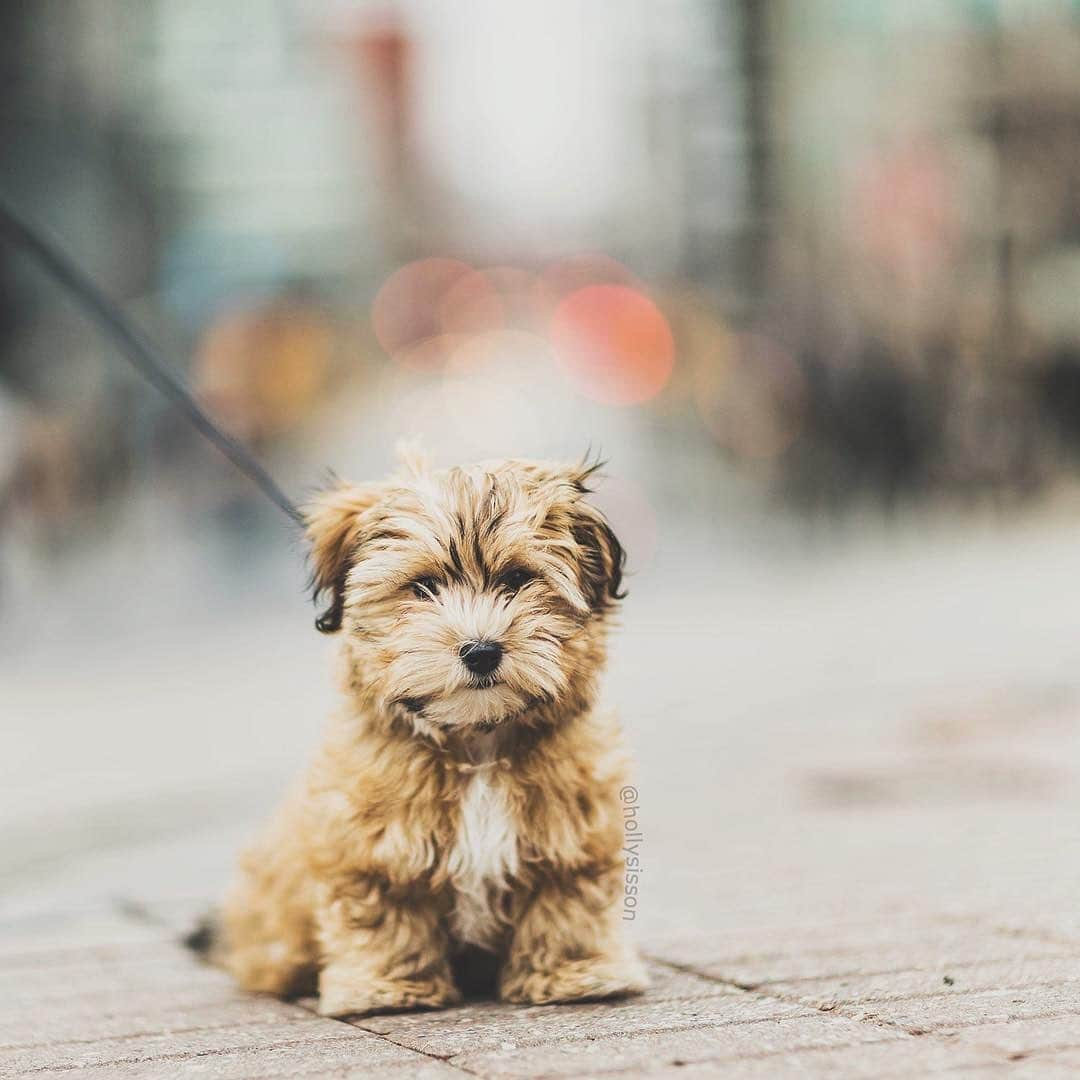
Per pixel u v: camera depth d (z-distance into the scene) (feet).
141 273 119.14
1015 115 121.80
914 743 30.07
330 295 197.26
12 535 61.67
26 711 38.88
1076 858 19.31
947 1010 12.43
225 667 45.39
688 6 173.27
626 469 121.80
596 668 13.09
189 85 143.74
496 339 252.62
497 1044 11.95
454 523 12.60
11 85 101.86
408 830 12.87
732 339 128.06
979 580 60.75
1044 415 109.09
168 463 80.38
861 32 134.72
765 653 43.96
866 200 126.82
